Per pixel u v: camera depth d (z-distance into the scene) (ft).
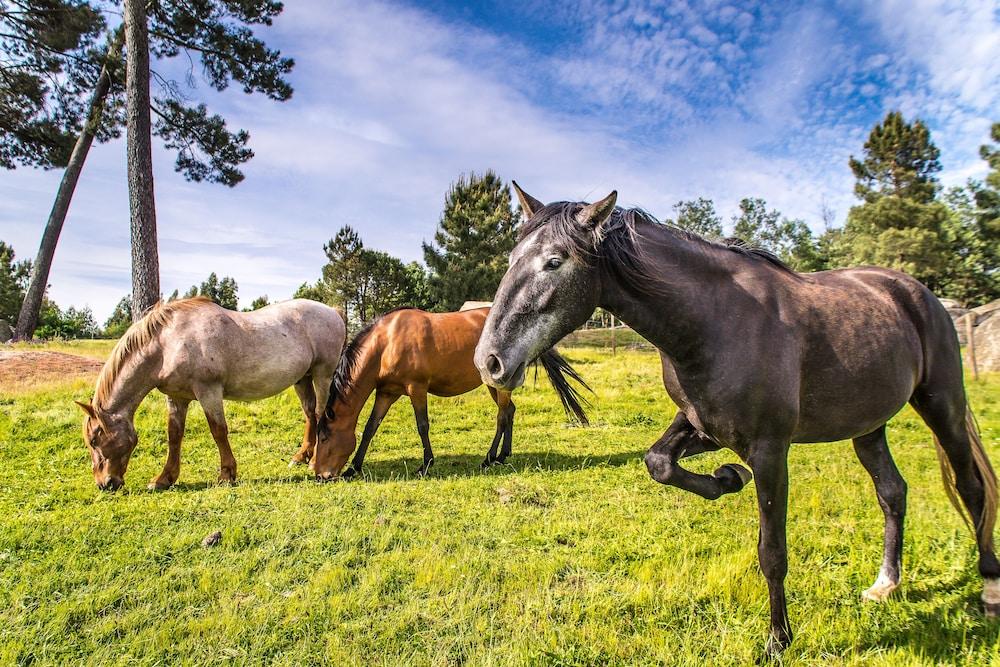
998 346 41.42
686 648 7.98
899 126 101.19
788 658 7.70
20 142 57.72
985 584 9.25
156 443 22.90
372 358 19.31
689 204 198.59
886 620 8.68
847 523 12.85
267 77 46.62
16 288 134.10
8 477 17.99
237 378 18.95
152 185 36.22
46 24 49.60
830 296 8.50
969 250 101.96
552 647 8.13
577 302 7.49
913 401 9.88
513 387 7.32
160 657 8.14
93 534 12.58
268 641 8.45
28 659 8.13
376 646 8.36
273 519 13.60
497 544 12.19
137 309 35.37
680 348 7.86
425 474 19.03
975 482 9.54
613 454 20.89
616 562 11.18
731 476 9.09
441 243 87.10
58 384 30.40
